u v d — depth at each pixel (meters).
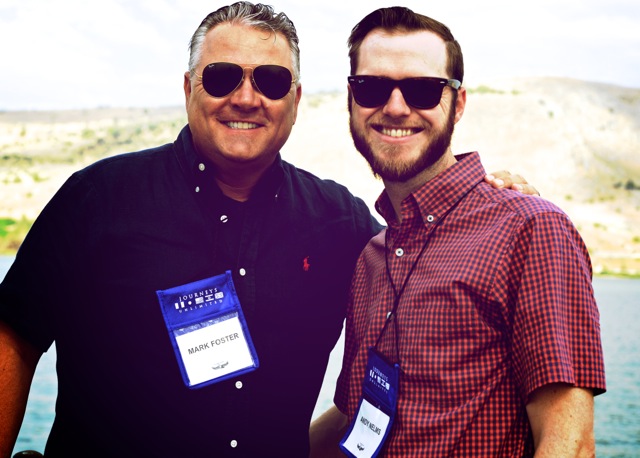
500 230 2.05
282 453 2.47
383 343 2.23
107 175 2.44
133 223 2.39
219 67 2.36
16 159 147.50
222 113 2.37
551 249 1.96
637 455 14.65
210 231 2.43
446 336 2.05
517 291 1.99
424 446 2.05
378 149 2.30
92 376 2.38
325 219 2.64
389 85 2.28
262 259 2.48
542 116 174.12
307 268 2.54
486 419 2.01
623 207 143.38
